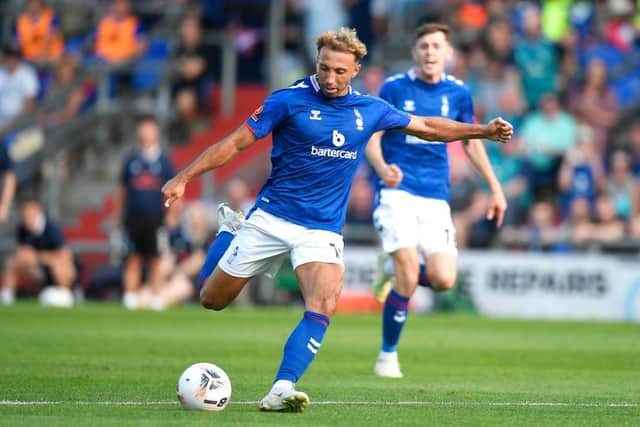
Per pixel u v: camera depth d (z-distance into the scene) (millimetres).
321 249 27891
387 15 96125
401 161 38562
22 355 40594
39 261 70188
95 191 83188
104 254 76875
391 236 37594
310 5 93250
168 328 54031
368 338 51594
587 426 25750
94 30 91125
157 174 67625
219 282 28812
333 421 25469
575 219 76312
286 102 27703
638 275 72062
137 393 30344
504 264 72812
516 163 80875
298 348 27047
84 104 85875
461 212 76688
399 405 29016
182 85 85812
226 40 89000
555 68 86062
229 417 25641
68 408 27047
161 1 90688
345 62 27250
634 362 43219
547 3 91688
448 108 39156
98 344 45500
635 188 79688
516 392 32719
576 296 72375
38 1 90375
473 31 90500
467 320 65188
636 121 88000
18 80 85375
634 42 92625
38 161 79375
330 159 27969
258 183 84562
